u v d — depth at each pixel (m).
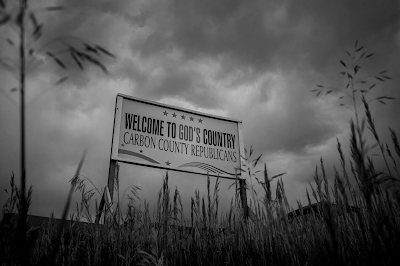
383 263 1.45
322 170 2.18
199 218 2.98
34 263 2.04
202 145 10.00
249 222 2.76
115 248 2.72
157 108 9.67
